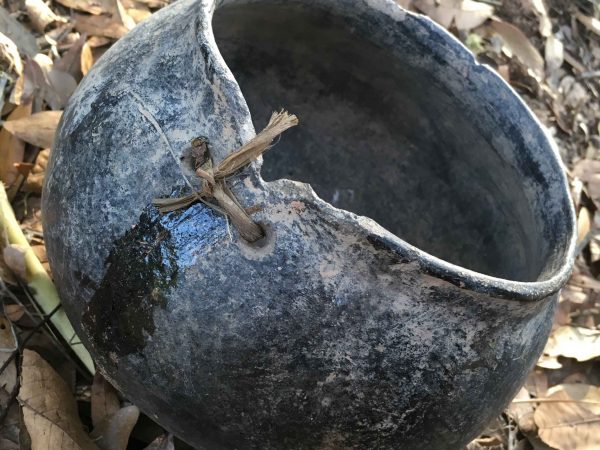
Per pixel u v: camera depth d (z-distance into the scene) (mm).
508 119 471
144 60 363
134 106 348
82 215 349
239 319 315
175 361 330
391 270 307
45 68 596
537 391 620
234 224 313
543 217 447
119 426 443
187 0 399
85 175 353
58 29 654
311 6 469
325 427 331
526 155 463
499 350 347
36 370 430
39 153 554
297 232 309
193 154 323
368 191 603
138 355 341
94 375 460
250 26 488
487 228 536
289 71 555
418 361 325
